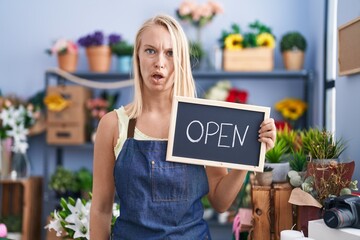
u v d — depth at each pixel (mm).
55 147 4227
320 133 2010
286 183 1994
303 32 4246
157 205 1593
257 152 1649
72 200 2082
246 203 2461
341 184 1794
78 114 4051
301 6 4254
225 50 3951
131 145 1630
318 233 1598
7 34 4449
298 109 3953
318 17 3805
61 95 4074
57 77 4352
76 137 4059
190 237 1615
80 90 4059
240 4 4297
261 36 3922
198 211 1666
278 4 4270
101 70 4094
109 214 1760
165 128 1670
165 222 1599
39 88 4438
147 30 1639
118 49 4078
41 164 4445
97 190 1722
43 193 4211
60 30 4422
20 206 4285
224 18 4305
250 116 1651
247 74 3984
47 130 4078
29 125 4145
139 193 1599
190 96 1679
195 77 4121
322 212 1791
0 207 4301
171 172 1601
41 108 4258
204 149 1627
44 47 4430
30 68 4438
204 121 1633
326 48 3510
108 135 1683
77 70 4297
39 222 4281
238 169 1687
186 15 4105
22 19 4438
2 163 4059
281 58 4266
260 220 1925
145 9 4375
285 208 1899
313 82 3975
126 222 1626
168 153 1594
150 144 1617
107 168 1706
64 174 4062
